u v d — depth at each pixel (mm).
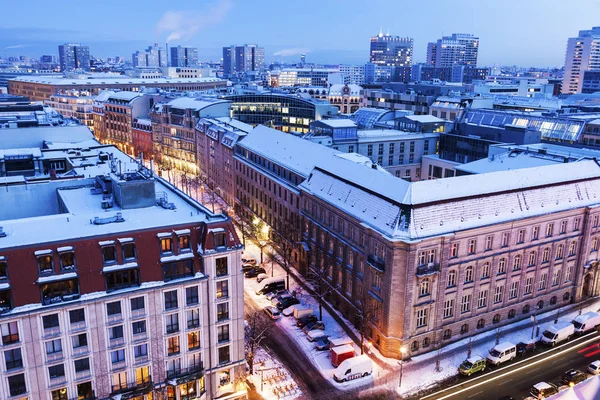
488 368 71562
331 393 65625
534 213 78312
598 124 140750
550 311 87000
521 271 80875
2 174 99750
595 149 120750
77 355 53562
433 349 74625
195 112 175875
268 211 117000
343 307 84375
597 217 87438
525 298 83188
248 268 101188
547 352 76000
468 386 67188
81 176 86438
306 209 94250
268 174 114438
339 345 72875
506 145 126500
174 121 190125
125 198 66125
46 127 131250
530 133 137750
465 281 75188
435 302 72375
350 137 149750
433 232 68938
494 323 80812
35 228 57500
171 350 58938
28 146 128125
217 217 61781
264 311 85938
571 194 84000
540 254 82250
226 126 157000
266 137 127688
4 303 50312
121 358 56312
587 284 91750
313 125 155750
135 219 61438
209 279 59031
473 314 77500
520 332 80250
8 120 140625
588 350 76625
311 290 93312
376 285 73812
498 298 80125
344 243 80875
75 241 53000
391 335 71812
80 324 53156
